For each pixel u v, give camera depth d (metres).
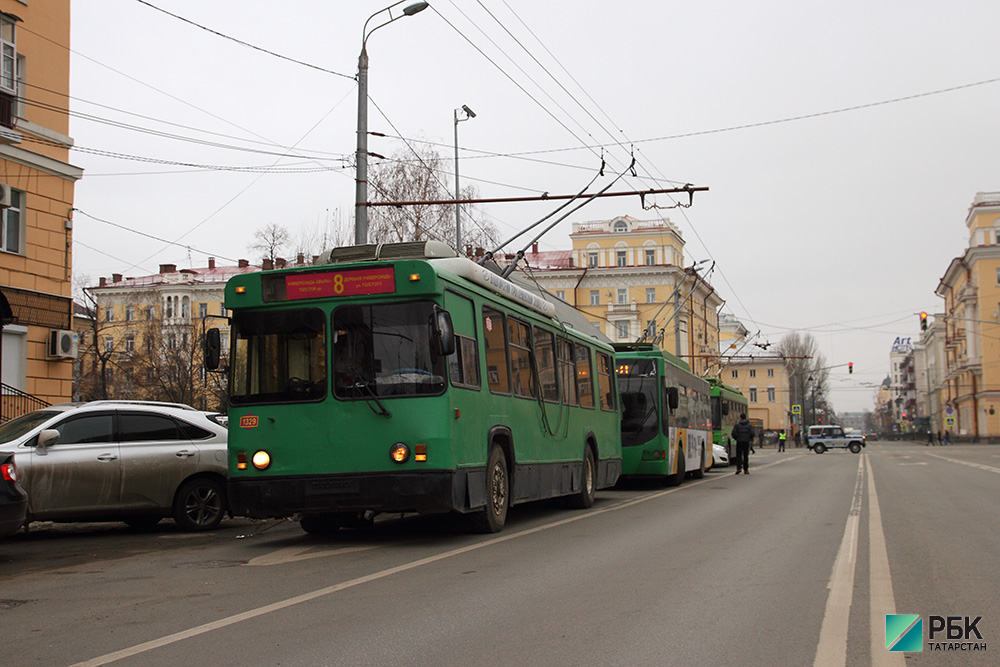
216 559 10.07
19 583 8.70
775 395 115.88
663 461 22.06
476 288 11.77
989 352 80.88
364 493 10.26
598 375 18.06
